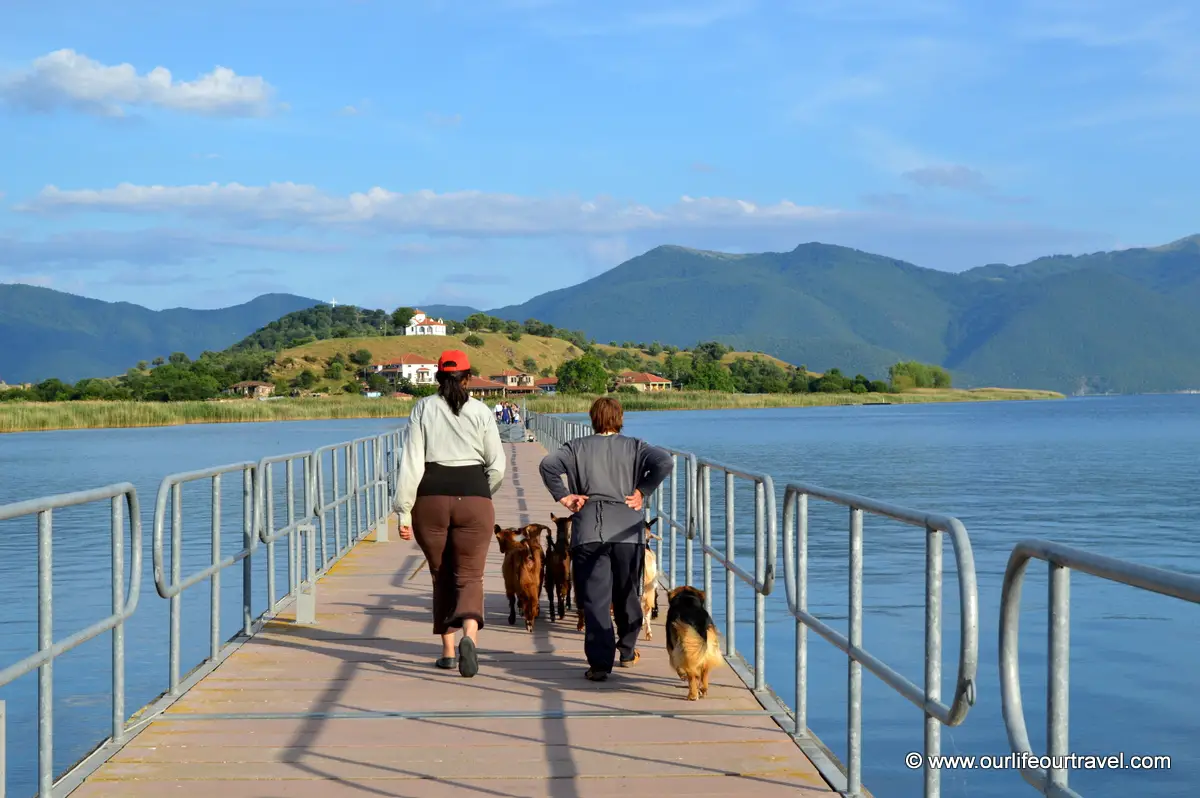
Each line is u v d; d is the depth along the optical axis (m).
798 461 45.78
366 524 15.97
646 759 5.36
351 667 7.36
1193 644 11.82
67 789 4.91
